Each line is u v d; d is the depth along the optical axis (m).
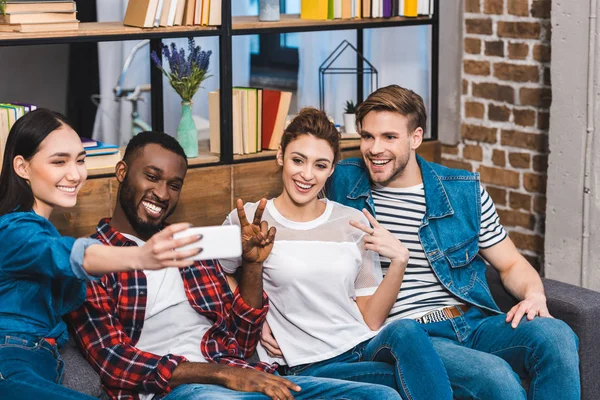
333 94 4.64
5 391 2.19
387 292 2.77
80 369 2.45
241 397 2.35
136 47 4.17
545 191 4.05
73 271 2.13
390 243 2.75
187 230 2.06
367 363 2.65
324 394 2.48
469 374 2.67
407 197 3.05
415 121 2.99
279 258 2.71
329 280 2.71
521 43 4.02
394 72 4.46
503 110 4.15
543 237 4.09
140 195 2.59
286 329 2.74
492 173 4.25
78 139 2.46
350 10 3.65
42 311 2.38
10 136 2.42
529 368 2.79
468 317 2.96
